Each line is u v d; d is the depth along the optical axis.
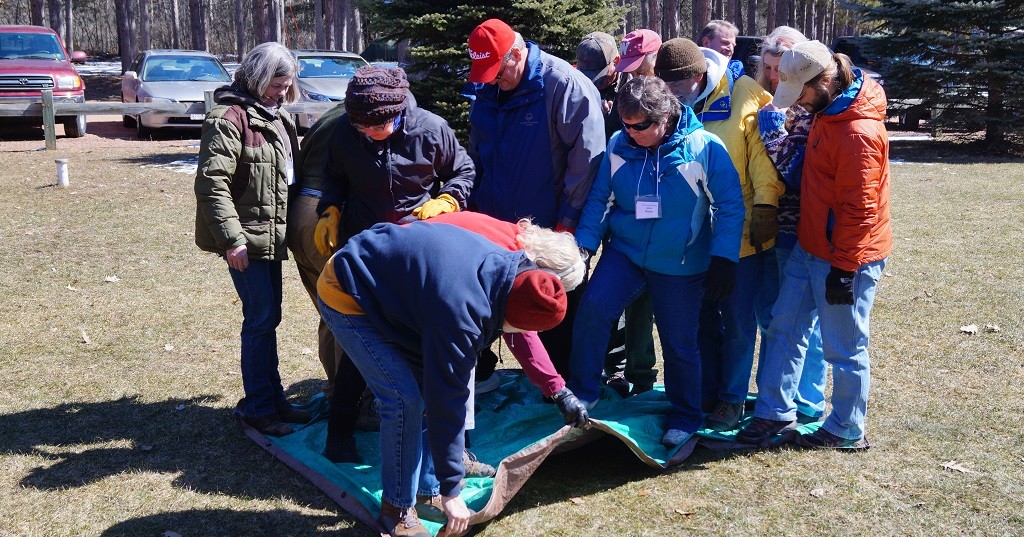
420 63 11.41
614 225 3.82
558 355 4.30
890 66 15.18
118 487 3.51
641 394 4.32
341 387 3.63
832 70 3.36
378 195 3.62
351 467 3.63
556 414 4.01
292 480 3.61
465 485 3.41
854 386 3.73
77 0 54.66
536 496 3.48
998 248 7.62
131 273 6.80
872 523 3.22
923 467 3.65
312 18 45.88
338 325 2.94
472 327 2.61
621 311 3.82
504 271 2.62
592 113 3.78
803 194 3.64
